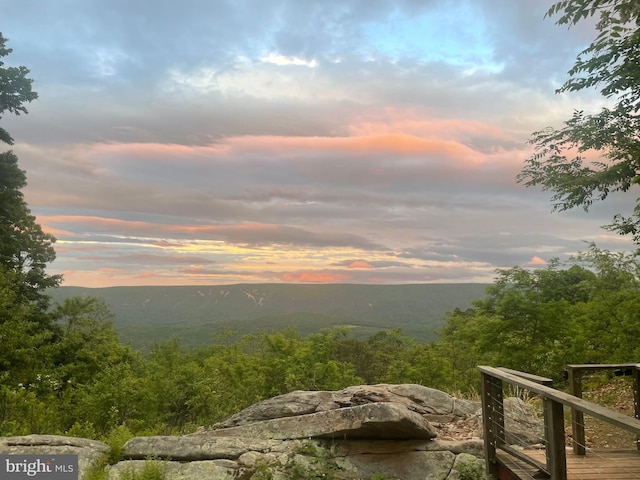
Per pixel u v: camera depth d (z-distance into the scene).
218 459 7.15
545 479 5.16
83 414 14.78
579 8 7.36
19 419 12.77
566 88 9.30
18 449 7.23
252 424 8.21
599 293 17.39
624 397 12.39
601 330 16.41
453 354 25.97
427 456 7.09
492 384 6.32
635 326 15.30
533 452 6.36
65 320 38.09
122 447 7.49
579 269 20.97
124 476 6.54
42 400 15.67
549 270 19.62
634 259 17.58
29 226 34.19
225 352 41.34
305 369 24.94
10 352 19.16
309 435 7.59
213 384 19.00
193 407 16.67
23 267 33.69
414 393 9.52
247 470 6.81
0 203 30.08
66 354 32.06
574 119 10.43
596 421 9.16
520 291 18.45
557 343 16.91
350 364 29.22
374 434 7.42
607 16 7.67
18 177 30.50
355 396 9.19
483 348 18.30
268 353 29.66
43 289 34.75
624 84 8.62
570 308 17.73
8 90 28.73
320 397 9.48
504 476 6.00
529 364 17.42
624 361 14.59
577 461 5.75
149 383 16.25
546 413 4.93
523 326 17.59
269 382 25.11
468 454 7.04
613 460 5.75
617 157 10.43
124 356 37.75
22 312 22.86
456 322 20.64
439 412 9.09
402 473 6.88
